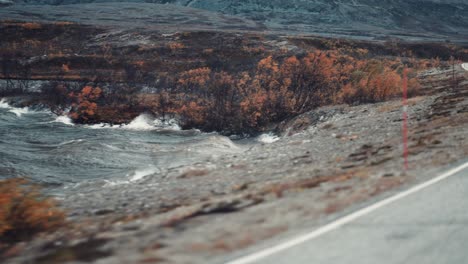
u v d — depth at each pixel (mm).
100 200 14594
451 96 34344
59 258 7172
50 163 31844
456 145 15250
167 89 76938
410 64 98250
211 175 16453
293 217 8039
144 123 60375
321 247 6281
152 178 17578
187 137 51875
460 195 8945
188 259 6180
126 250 7109
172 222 9031
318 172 13930
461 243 6348
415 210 8031
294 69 59344
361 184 10555
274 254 6059
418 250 6133
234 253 6215
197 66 98125
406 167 12336
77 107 65125
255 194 11125
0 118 61844
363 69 60219
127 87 77688
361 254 6000
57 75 93500
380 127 24156
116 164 31250
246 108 56719
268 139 51531
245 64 100500
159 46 122500
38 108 70625
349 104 48312
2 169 29422
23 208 10562
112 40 139000
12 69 96250
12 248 9164
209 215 9234
